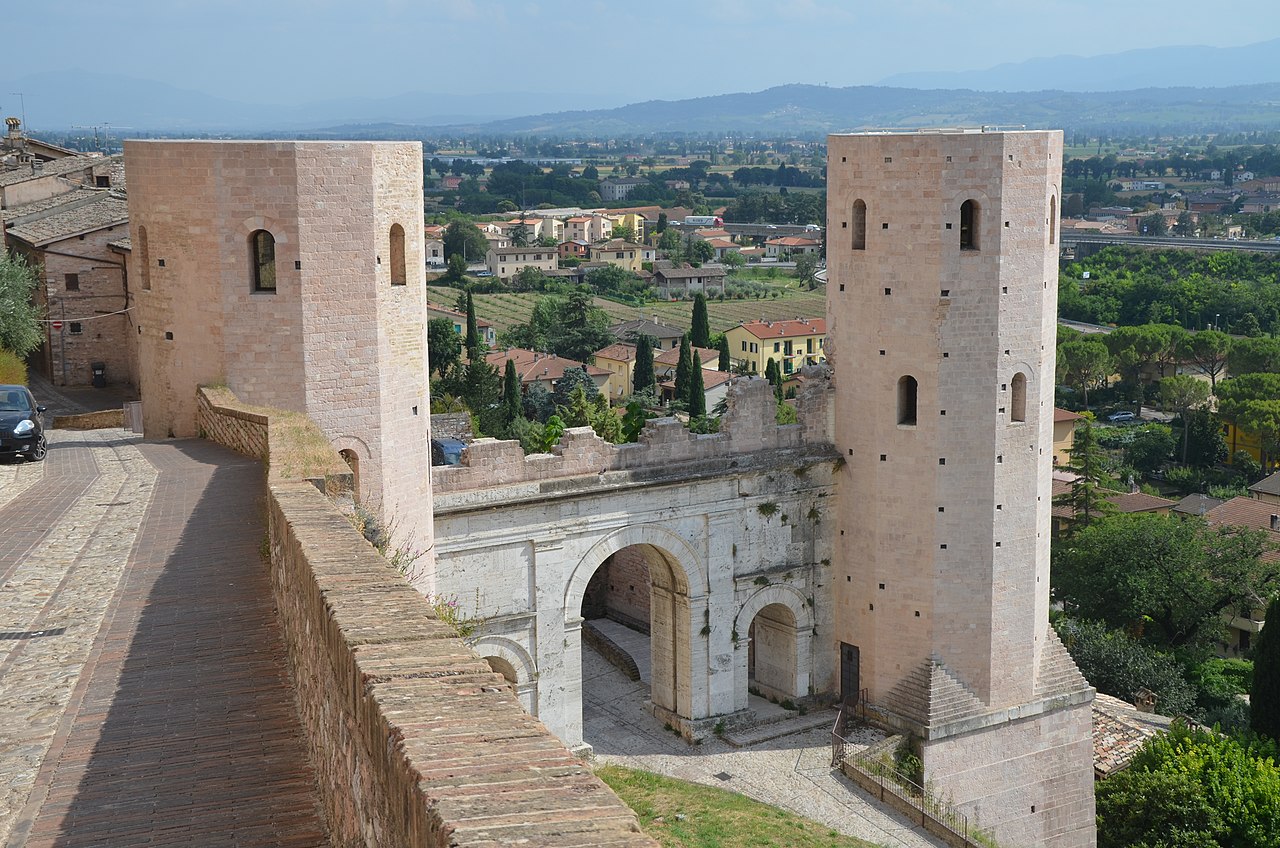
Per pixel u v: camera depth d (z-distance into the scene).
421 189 44.47
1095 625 92.06
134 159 42.34
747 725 58.88
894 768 54.47
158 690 20.91
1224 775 61.09
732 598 58.28
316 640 17.94
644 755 56.25
